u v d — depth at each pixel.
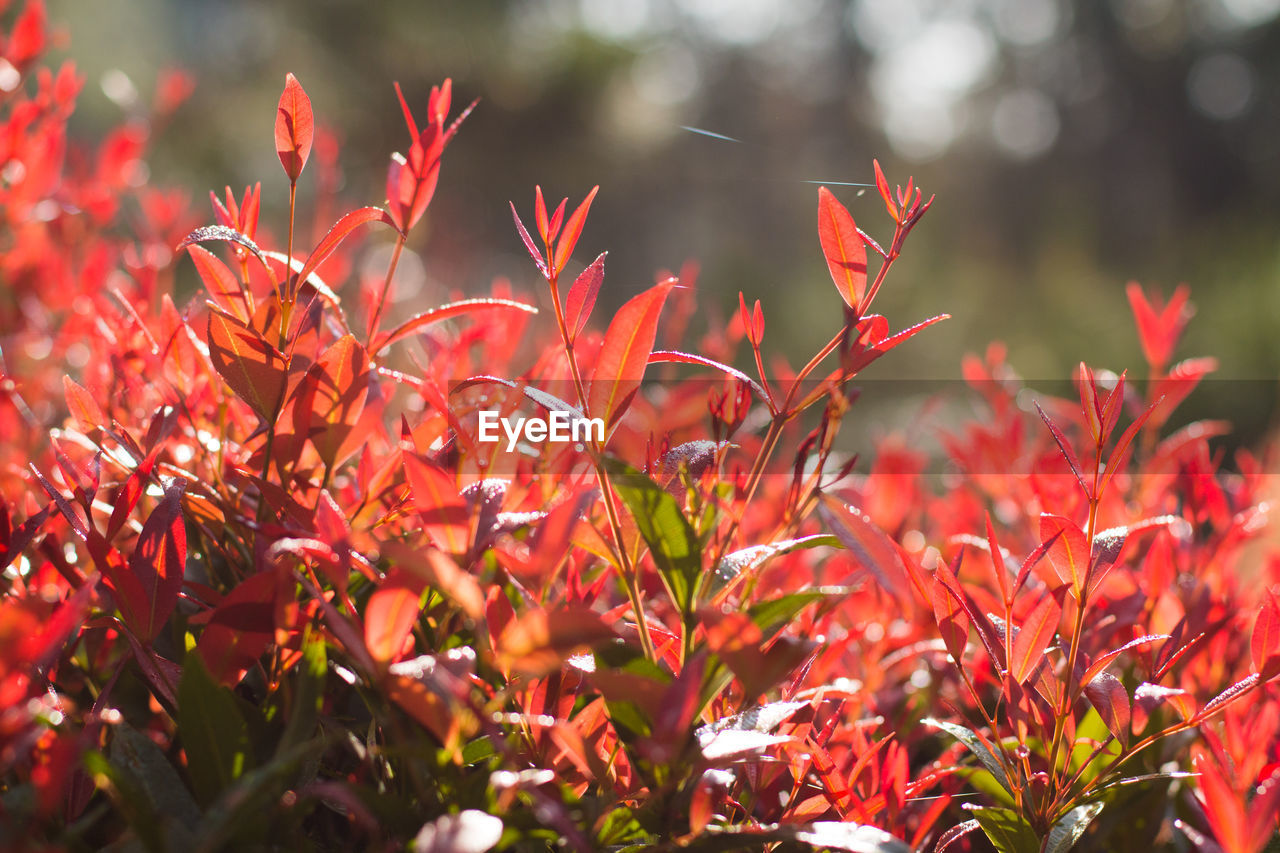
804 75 11.69
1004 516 1.11
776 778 0.84
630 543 0.79
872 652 0.93
